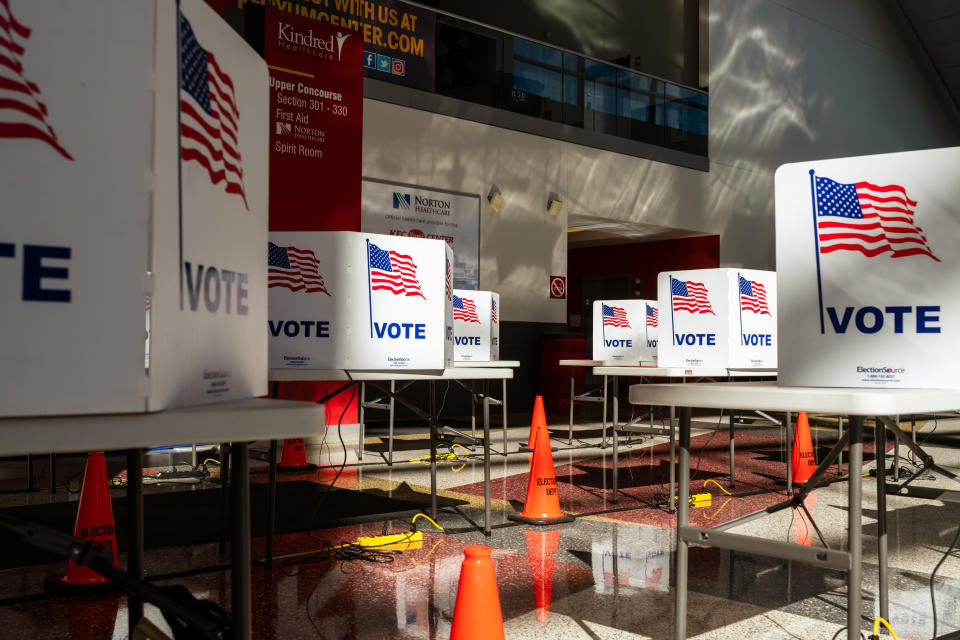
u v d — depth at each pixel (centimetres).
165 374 79
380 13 884
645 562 322
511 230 1019
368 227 879
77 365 73
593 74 1130
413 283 334
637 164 1168
